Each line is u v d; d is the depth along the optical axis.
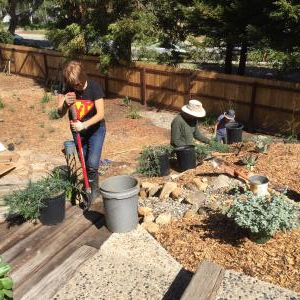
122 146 11.55
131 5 16.66
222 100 14.16
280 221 4.08
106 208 4.49
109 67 16.84
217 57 22.19
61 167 6.71
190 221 4.82
